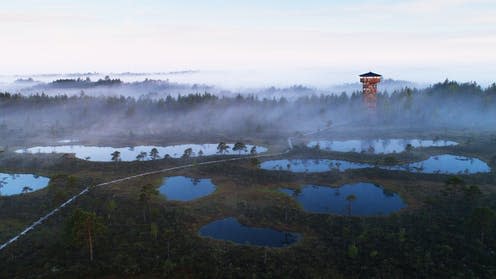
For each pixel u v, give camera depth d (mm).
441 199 88000
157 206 86688
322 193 99438
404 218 78125
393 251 63344
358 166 125938
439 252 62156
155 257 62250
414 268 58094
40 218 81000
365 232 69938
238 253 64312
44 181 113438
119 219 78188
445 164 126062
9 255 63438
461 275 55469
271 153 145750
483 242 65188
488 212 64312
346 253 63344
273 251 65062
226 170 118812
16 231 73875
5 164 130375
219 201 91500
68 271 58094
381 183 104875
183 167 125000
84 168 123312
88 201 89188
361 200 93250
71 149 165250
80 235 60938
